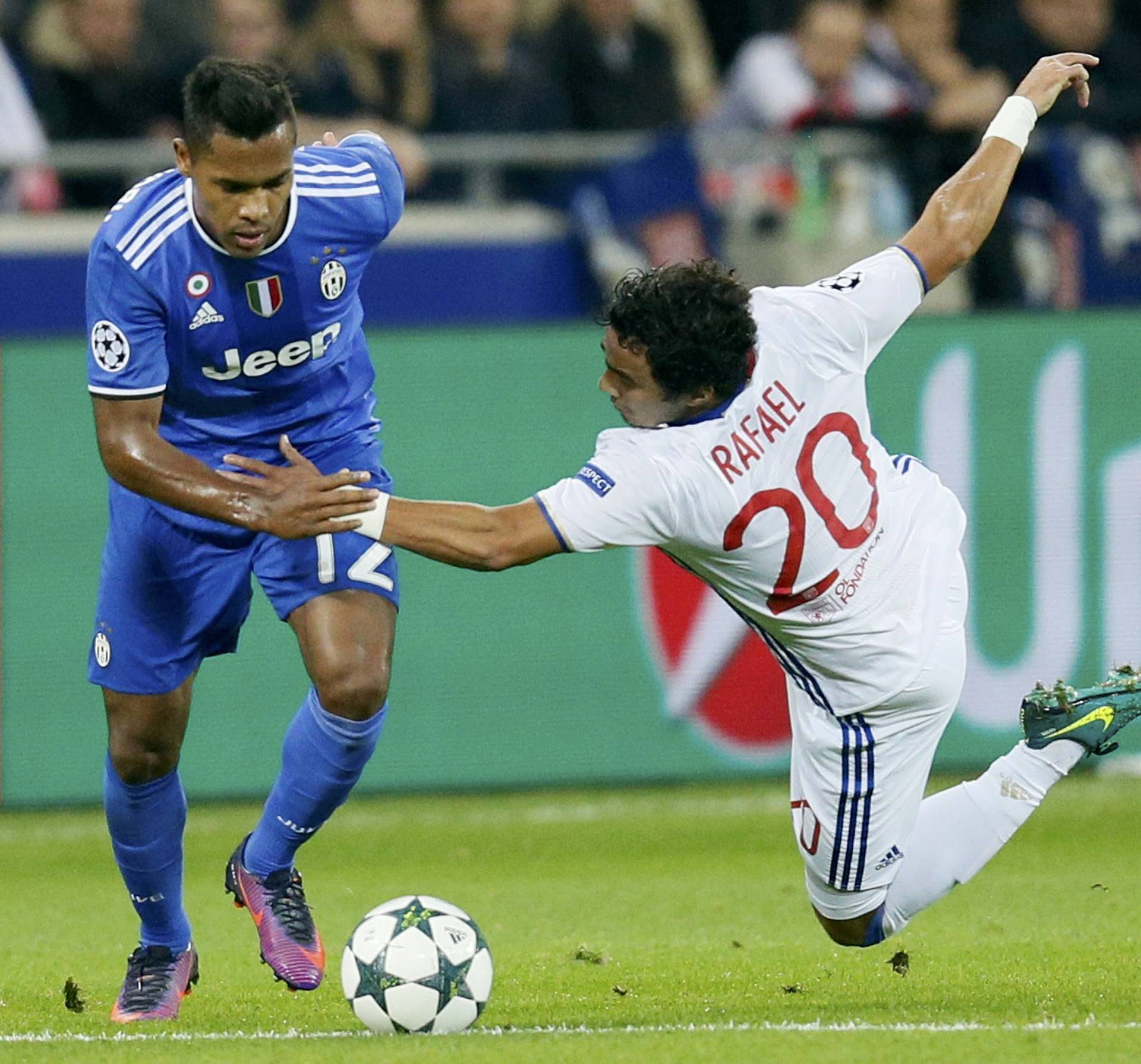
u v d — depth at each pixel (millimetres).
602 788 36062
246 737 34125
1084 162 41875
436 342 34125
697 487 15867
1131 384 35094
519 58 47000
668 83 48250
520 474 34312
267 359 17781
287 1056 15438
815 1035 15922
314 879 27734
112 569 18109
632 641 34875
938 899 18203
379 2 45000
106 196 44000
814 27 45875
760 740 35219
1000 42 48406
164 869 18281
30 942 23359
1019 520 34969
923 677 17156
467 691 34625
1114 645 35125
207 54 46906
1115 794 34750
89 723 34000
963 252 17234
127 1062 15477
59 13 44969
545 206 44438
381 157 18172
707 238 41312
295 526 15766
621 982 19578
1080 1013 17141
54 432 33688
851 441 16500
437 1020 16391
